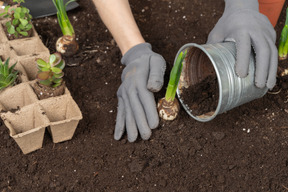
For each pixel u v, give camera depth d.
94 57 1.11
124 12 1.03
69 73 1.07
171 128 0.98
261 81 0.89
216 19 1.22
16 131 0.93
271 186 0.90
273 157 0.94
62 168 0.92
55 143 0.95
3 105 0.95
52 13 1.18
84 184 0.90
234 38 0.92
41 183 0.90
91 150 0.95
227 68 0.87
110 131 0.97
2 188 0.89
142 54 0.98
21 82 0.98
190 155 0.94
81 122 0.99
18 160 0.92
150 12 1.23
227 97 0.87
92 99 1.03
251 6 0.98
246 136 0.97
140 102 0.94
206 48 0.88
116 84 1.06
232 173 0.92
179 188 0.90
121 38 1.02
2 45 1.02
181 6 1.25
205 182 0.90
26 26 1.02
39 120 0.91
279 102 1.02
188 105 0.97
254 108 1.02
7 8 1.02
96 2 1.03
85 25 1.18
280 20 1.20
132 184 0.90
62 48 1.07
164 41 1.16
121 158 0.94
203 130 0.98
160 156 0.94
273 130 0.98
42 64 0.90
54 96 0.93
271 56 0.90
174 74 0.90
